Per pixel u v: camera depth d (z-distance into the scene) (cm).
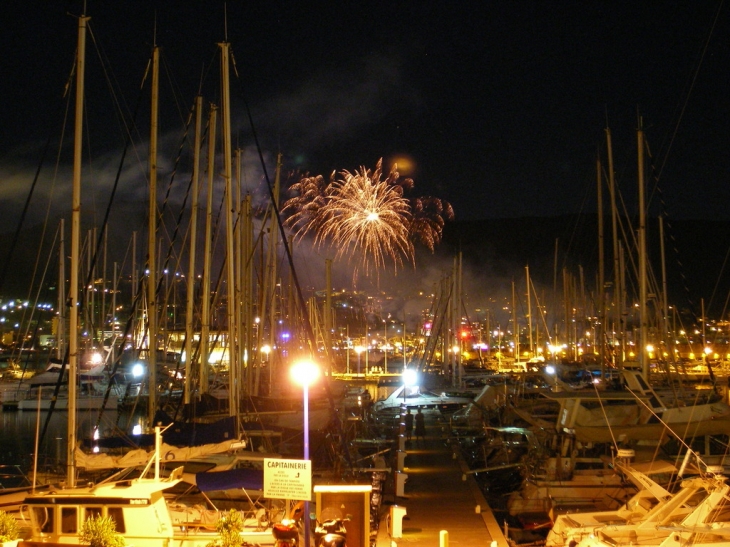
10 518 1411
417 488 2405
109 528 1398
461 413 4122
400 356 10050
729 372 5553
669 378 4016
